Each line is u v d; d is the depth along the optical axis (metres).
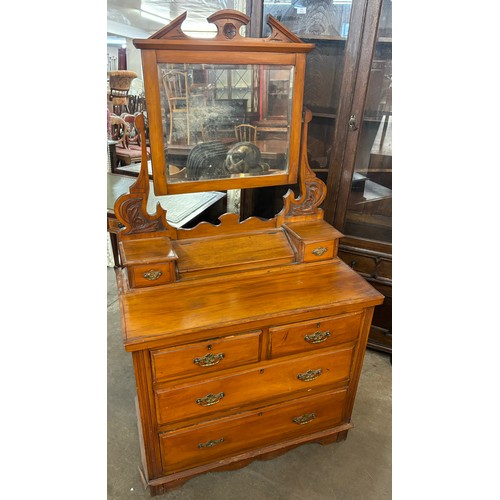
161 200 2.13
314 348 1.41
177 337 1.18
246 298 1.36
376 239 2.01
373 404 1.88
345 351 1.48
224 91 1.37
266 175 1.54
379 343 2.17
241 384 1.37
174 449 1.39
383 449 1.67
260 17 1.78
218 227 1.55
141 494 1.46
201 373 1.29
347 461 1.61
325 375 1.49
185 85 1.32
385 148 1.90
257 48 1.35
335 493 1.49
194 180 1.45
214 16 1.27
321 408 1.57
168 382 1.26
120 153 3.74
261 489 1.50
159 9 4.18
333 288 1.44
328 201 2.01
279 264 1.55
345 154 1.89
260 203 2.19
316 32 1.81
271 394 1.43
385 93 1.81
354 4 1.64
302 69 1.44
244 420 1.45
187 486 1.49
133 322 1.22
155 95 1.30
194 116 1.37
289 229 1.61
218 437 1.44
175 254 1.37
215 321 1.24
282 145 1.52
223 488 1.49
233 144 1.46
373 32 1.65
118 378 1.99
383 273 2.02
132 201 1.40
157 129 1.34
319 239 1.54
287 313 1.29
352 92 1.77
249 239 1.57
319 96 1.92
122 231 1.43
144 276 1.37
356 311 1.41
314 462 1.61
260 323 1.27
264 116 1.46
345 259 2.08
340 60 1.82
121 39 5.48
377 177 1.94
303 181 1.61
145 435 1.31
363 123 1.84
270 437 1.54
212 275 1.47
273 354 1.36
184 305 1.31
